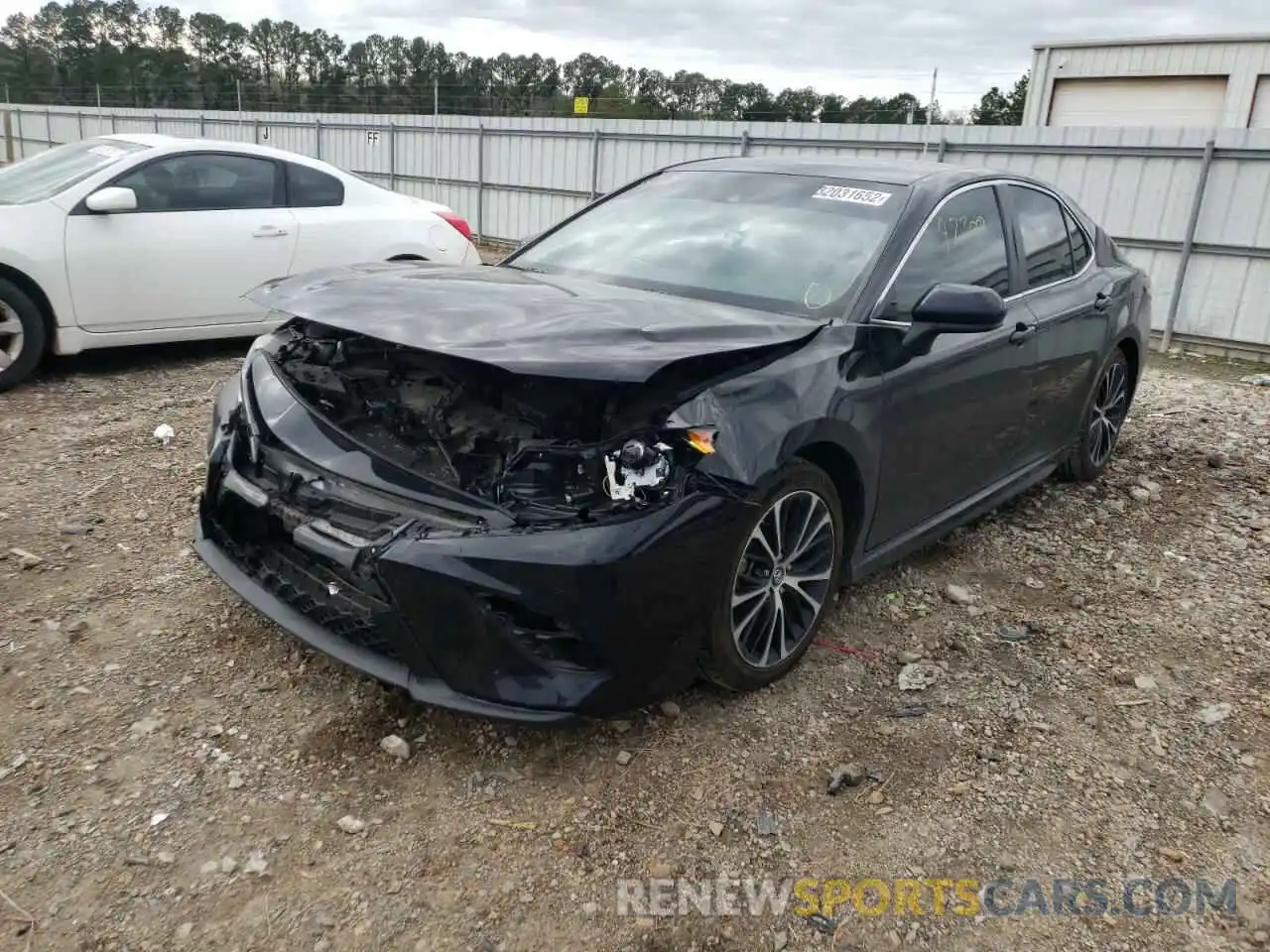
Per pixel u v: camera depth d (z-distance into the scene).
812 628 3.45
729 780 2.91
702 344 2.88
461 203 18.73
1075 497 5.41
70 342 6.45
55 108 30.31
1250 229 9.96
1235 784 3.03
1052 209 4.91
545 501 2.72
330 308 3.12
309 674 3.29
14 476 4.79
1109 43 19.41
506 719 2.70
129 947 2.24
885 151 12.66
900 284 3.66
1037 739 3.20
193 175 6.95
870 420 3.38
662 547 2.71
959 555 4.58
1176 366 9.73
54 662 3.28
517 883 2.50
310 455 3.06
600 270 3.99
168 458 5.14
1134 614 4.09
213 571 3.38
